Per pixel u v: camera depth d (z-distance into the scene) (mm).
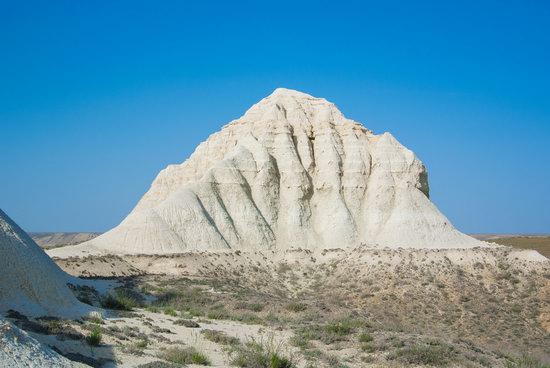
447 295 57000
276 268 69688
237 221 75625
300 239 75062
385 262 65438
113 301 38656
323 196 79812
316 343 30625
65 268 58062
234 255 70438
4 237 29609
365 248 70625
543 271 61875
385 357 27672
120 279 57000
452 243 72125
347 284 62375
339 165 81250
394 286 59188
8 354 17438
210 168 80250
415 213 75188
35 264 30219
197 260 66562
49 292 29797
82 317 29641
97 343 23609
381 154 82438
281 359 23547
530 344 46344
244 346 27641
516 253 66438
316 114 89812
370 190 79500
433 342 30875
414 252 67125
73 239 171875
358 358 27500
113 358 22109
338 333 32750
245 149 82312
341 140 85312
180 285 55969
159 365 21234
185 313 40375
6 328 18453
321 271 68125
